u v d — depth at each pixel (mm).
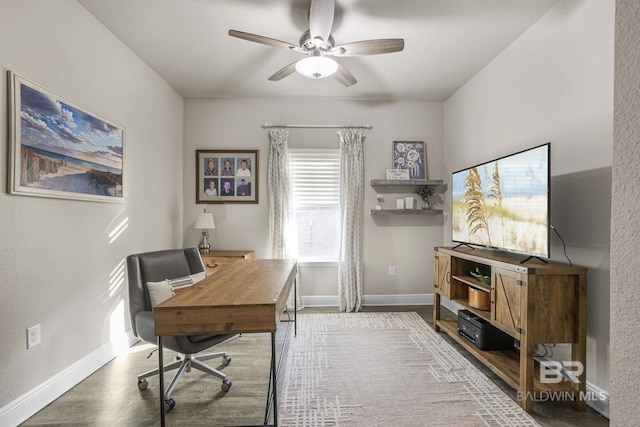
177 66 3391
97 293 2582
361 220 4309
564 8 2320
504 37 2834
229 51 3094
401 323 3625
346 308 4094
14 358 1872
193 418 1942
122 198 2887
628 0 592
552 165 2441
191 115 4270
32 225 1989
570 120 2270
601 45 2031
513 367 2359
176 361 2387
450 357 2760
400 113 4383
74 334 2334
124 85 2951
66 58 2254
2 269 1805
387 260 4367
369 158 4359
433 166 4414
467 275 3066
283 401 2113
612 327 615
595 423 1898
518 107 2846
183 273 2543
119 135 2842
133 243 3102
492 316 2391
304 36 2518
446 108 4324
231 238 4289
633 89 580
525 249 2266
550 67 2461
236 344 3029
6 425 1814
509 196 2443
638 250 568
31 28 1974
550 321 2012
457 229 3262
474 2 2377
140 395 2186
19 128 1874
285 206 4203
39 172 2014
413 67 3393
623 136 598
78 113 2348
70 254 2299
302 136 4328
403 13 2496
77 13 2361
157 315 1569
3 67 1805
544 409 2033
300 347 2961
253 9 2469
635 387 573
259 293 1796
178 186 4129
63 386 2209
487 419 1938
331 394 2195
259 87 3945
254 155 4289
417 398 2150
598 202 2049
